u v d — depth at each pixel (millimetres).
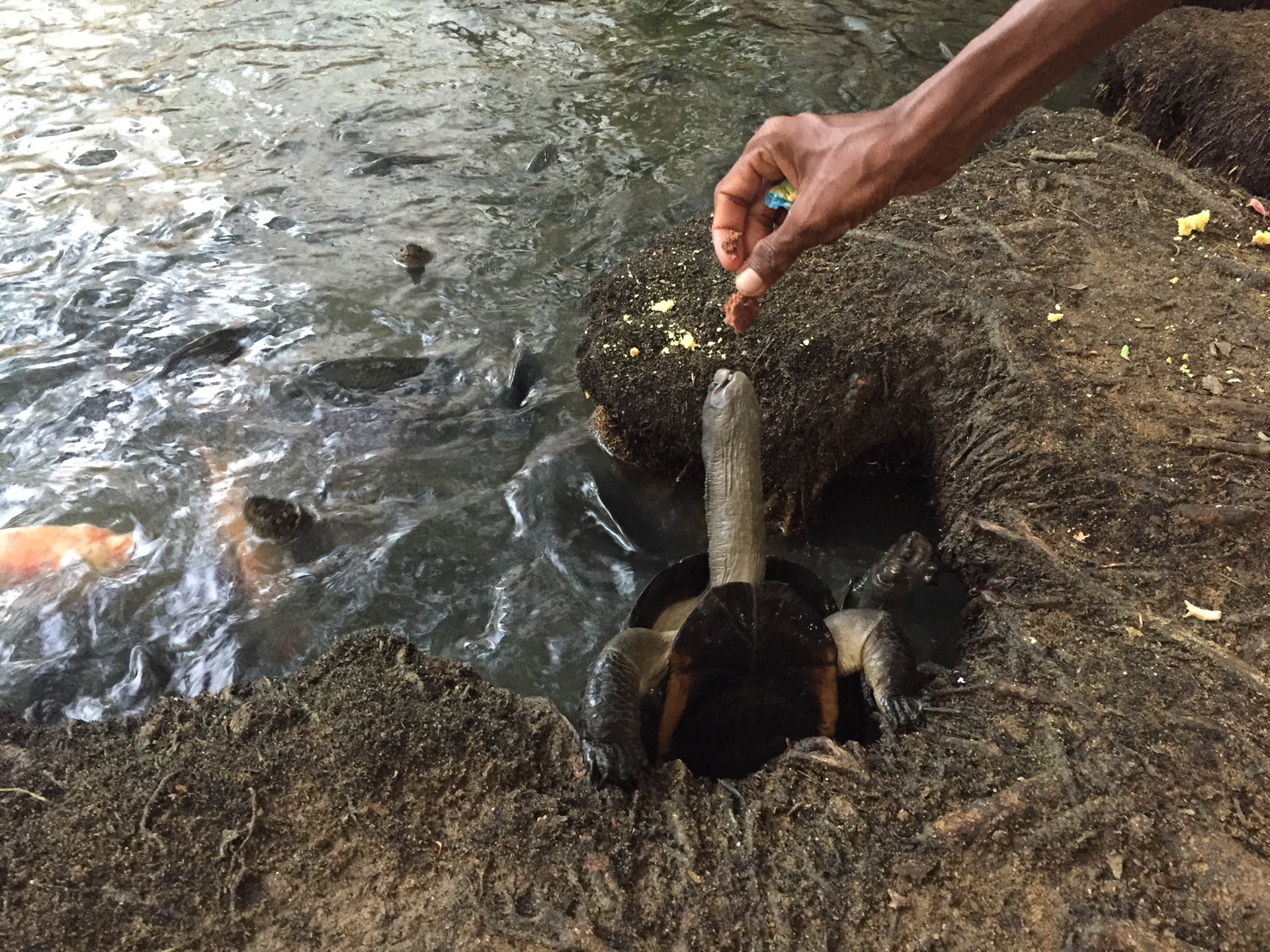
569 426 1091
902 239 1090
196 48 1864
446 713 688
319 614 891
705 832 636
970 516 865
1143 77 1446
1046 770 657
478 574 936
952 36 1861
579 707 765
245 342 1183
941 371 969
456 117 1636
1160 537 800
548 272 1305
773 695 741
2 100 1670
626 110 1646
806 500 987
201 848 616
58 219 1380
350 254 1332
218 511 978
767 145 660
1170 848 618
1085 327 977
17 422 1063
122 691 823
